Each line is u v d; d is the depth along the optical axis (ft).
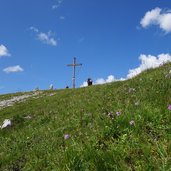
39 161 33.50
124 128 30.78
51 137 40.55
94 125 35.50
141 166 23.93
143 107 32.83
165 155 23.99
